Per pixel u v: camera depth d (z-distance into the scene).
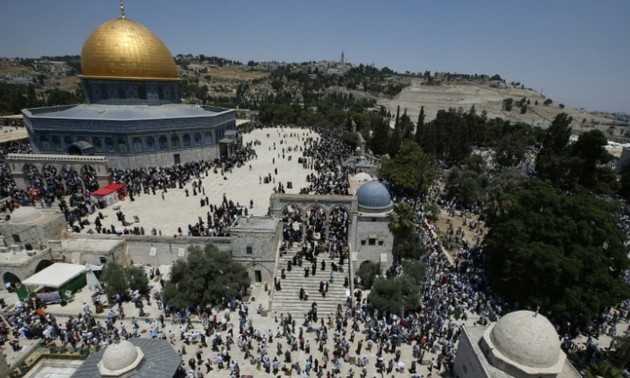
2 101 122.75
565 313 30.19
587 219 34.47
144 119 57.25
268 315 31.14
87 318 28.59
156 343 22.62
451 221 54.03
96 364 20.25
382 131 87.38
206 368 24.92
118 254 35.66
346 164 67.25
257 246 34.62
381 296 31.06
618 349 27.52
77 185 48.66
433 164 76.75
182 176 55.62
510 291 35.25
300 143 88.25
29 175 50.44
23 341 26.52
